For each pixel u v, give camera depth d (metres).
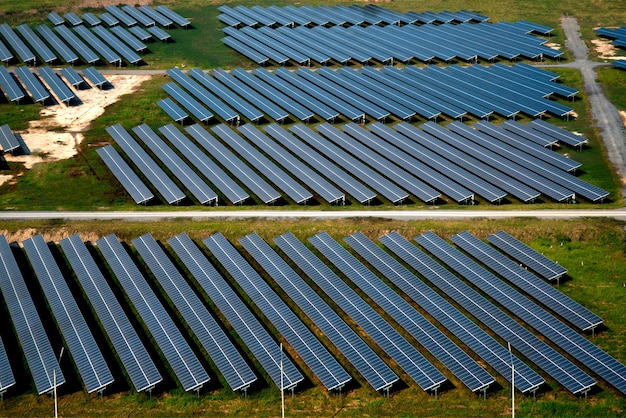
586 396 66.12
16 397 69.44
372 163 107.69
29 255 88.81
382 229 92.25
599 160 107.25
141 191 102.12
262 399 68.31
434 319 76.88
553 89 128.12
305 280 84.38
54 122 125.56
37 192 104.06
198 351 74.44
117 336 75.06
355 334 74.19
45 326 78.38
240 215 96.44
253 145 116.06
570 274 83.12
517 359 69.44
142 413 67.38
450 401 66.81
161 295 82.81
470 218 93.81
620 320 75.38
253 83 137.62
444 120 123.25
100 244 90.31
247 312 78.06
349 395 68.25
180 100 131.00
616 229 89.06
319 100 130.62
